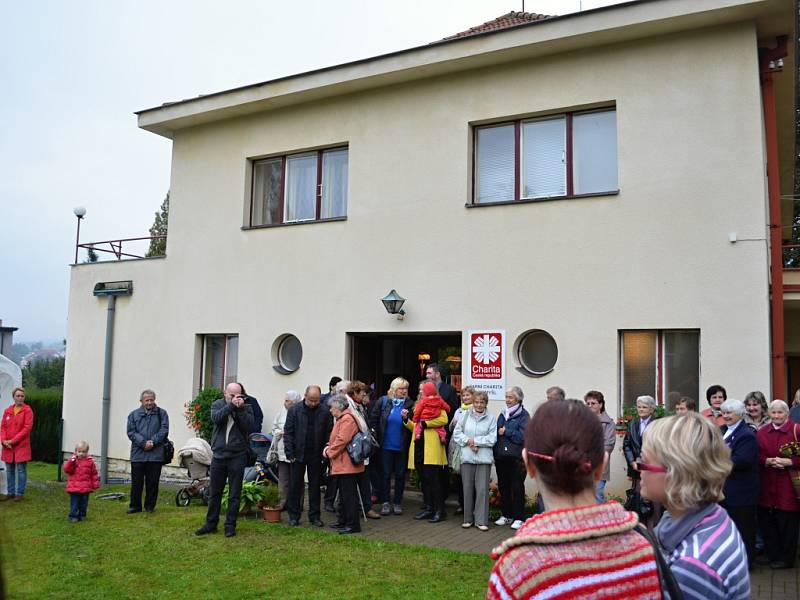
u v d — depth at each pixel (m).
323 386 11.34
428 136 10.80
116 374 13.55
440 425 8.69
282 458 9.05
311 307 11.59
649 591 1.84
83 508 8.60
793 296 11.02
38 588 6.04
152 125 13.20
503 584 1.81
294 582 6.16
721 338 8.52
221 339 12.79
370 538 7.77
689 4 8.59
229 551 7.13
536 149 10.17
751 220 8.51
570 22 9.28
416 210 10.77
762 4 8.33
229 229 12.64
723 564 2.12
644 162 9.16
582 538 1.82
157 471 9.16
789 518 6.63
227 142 12.90
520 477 8.33
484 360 9.93
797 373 15.23
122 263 13.75
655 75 9.20
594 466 1.94
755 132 8.60
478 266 10.16
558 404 2.04
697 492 2.22
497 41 9.80
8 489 9.98
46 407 17.05
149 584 6.15
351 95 11.60
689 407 7.02
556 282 9.55
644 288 9.00
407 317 10.66
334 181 11.94
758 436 6.84
